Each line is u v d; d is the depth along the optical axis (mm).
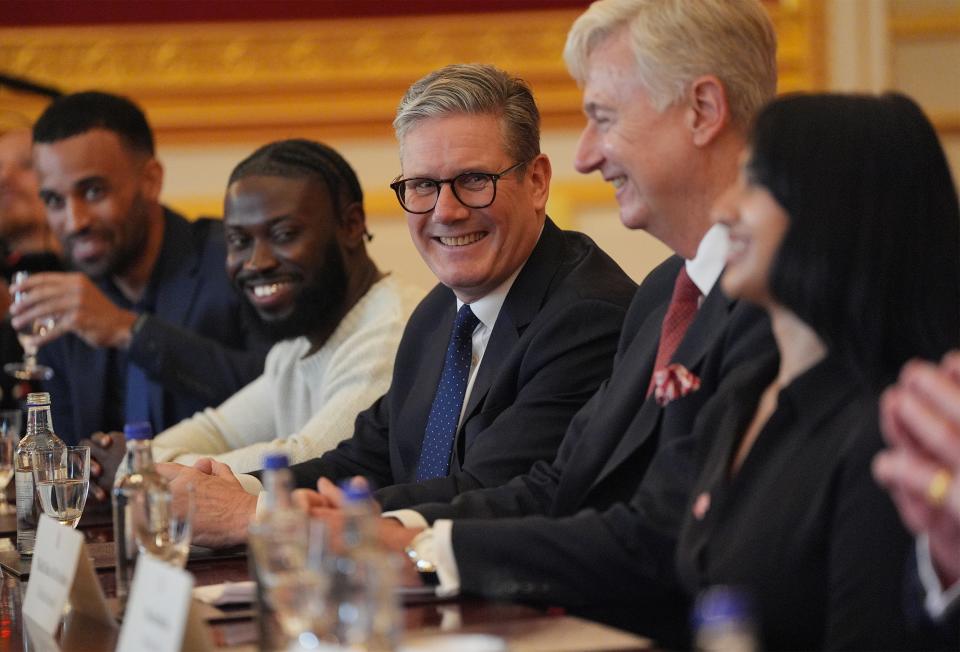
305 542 2848
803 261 2916
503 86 5258
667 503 3590
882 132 2947
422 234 5270
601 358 4953
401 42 10742
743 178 3035
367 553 2555
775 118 2994
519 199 5223
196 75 10742
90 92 8141
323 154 6621
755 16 4148
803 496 2961
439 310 5617
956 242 2980
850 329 2918
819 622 2945
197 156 10789
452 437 5242
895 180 2922
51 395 8266
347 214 6633
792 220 2924
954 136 10836
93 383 8047
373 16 10742
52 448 4773
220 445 6902
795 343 3125
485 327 5316
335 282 6570
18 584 4418
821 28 10648
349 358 6430
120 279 8141
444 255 5219
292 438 6266
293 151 6602
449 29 10719
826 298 2910
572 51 4316
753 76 4121
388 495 4672
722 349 3816
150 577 2910
